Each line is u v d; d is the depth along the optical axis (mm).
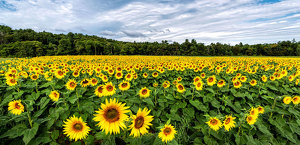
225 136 3670
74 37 136625
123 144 3029
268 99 5504
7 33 111062
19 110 3033
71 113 4477
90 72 8719
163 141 2625
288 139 4012
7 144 3467
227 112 5109
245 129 3625
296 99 4316
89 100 4730
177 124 4633
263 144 3506
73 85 4418
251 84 6688
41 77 7234
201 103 4848
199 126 3844
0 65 16047
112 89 3816
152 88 5625
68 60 25219
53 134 3701
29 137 2939
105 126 2084
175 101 5145
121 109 2188
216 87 6539
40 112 3816
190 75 10898
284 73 7531
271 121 4219
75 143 3398
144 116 2223
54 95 4000
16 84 5453
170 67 11805
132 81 7637
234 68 11109
